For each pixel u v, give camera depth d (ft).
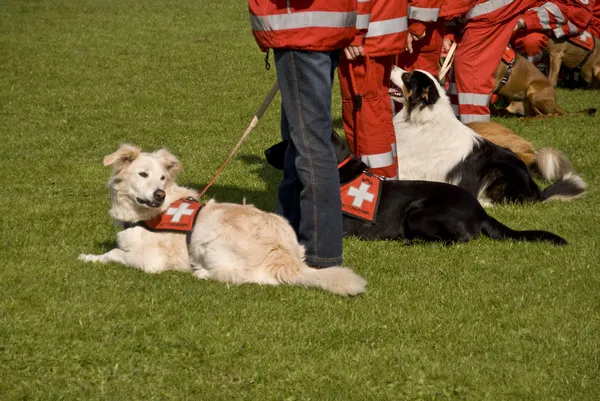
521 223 21.77
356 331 14.19
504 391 12.38
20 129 32.09
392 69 24.73
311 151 16.56
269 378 12.57
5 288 15.65
